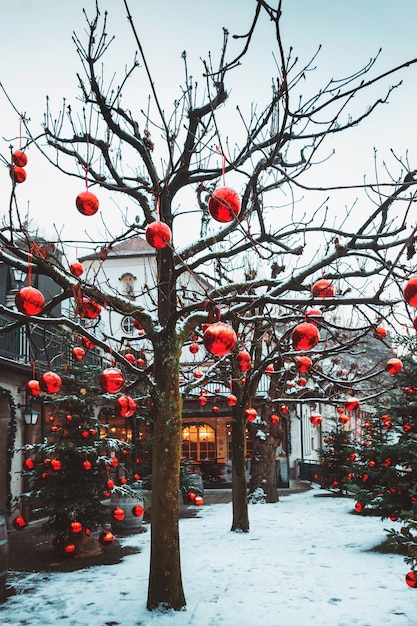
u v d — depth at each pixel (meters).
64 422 8.55
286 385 10.35
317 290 4.67
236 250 6.30
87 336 5.46
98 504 8.22
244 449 9.98
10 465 10.69
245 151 5.69
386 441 9.67
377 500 8.26
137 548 8.52
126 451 9.03
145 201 6.35
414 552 4.37
